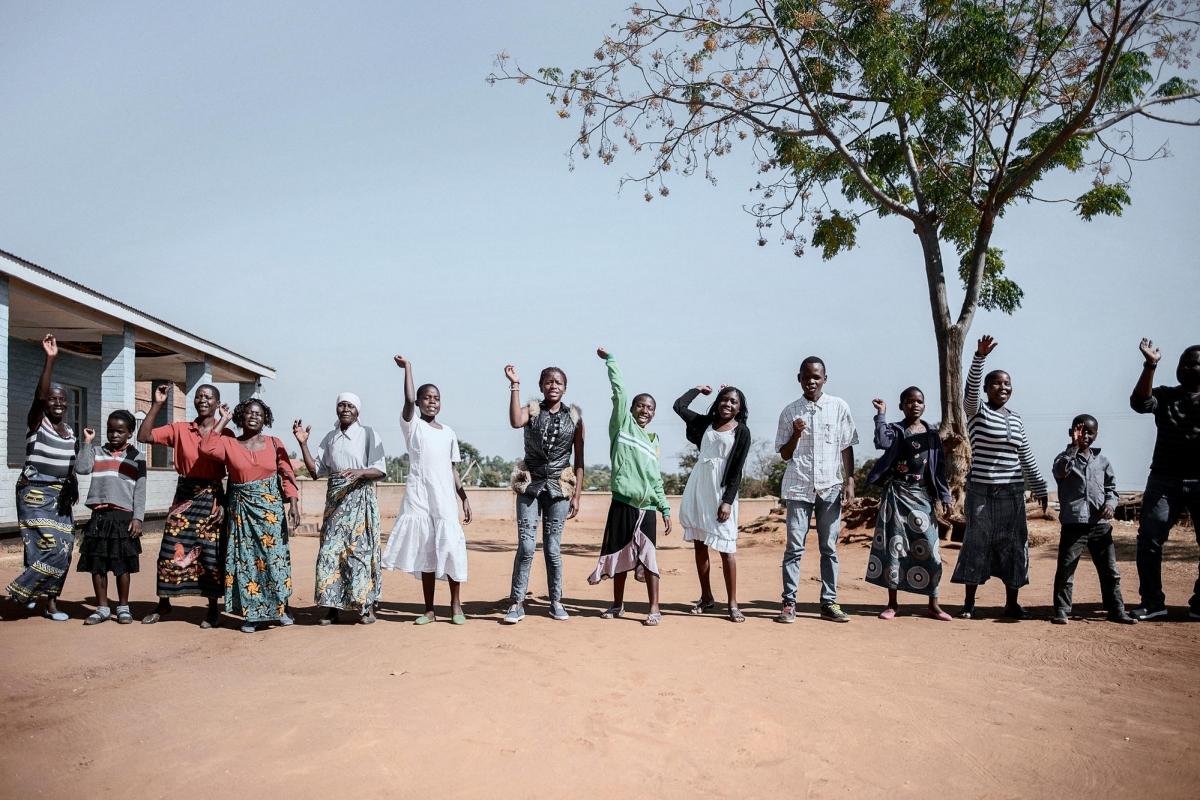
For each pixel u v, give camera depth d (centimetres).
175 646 611
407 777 361
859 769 380
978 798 351
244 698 471
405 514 706
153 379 2316
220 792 344
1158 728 436
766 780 366
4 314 1235
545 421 721
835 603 740
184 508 691
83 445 699
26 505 693
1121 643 635
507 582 995
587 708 458
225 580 679
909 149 1641
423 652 589
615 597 750
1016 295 1748
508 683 506
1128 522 1549
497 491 2903
